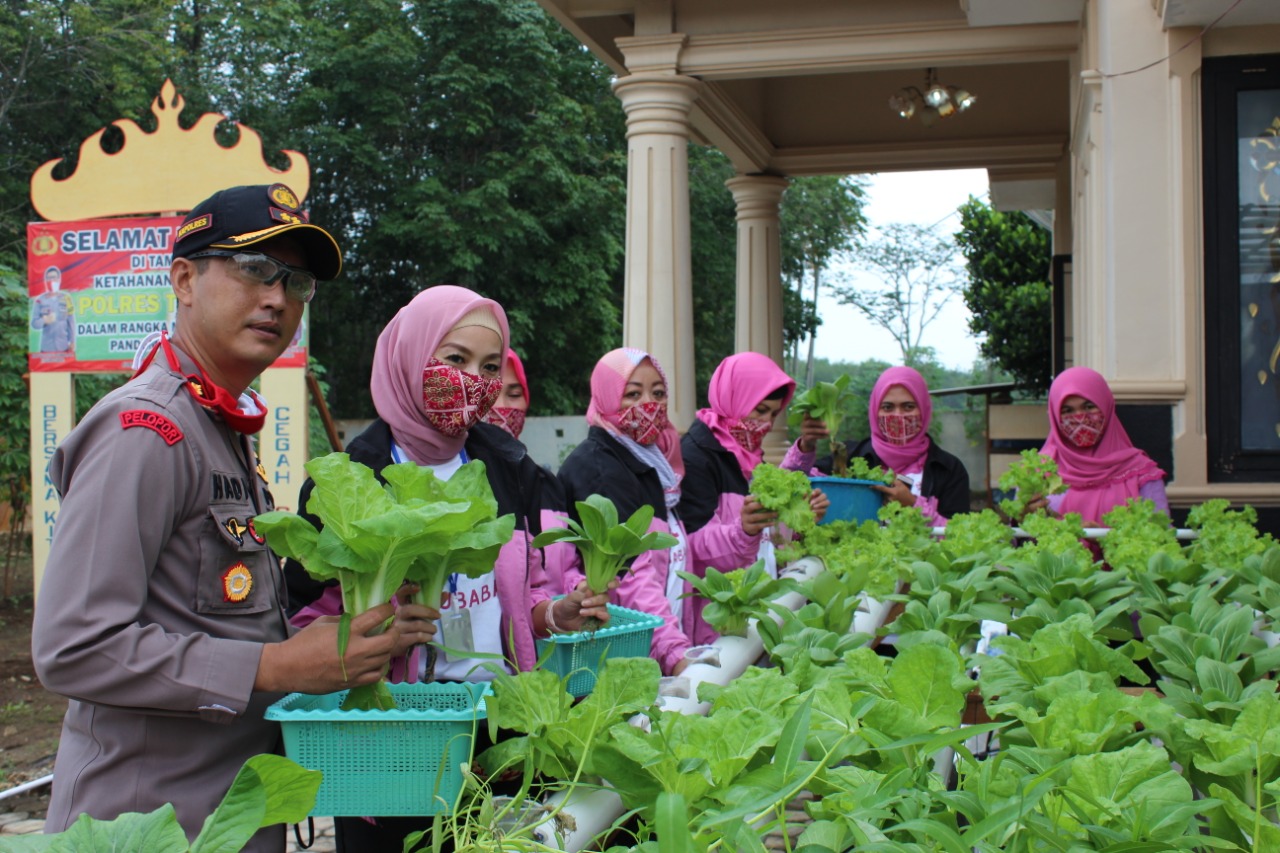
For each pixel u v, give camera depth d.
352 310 21.67
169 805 1.07
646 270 7.87
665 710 1.71
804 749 1.51
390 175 20.45
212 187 6.30
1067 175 10.80
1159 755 1.35
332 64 20.08
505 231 19.53
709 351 24.20
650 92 7.85
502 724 1.58
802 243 26.70
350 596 1.63
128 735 1.74
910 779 1.43
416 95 20.92
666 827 1.06
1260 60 5.22
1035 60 7.73
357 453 2.39
